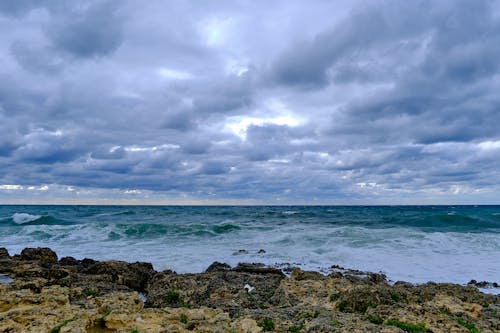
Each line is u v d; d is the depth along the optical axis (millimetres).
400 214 57594
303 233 27000
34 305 8438
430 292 10023
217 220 45844
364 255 18828
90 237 26516
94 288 11117
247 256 18922
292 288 11078
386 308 8117
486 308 8648
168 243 23797
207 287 11039
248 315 7832
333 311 8117
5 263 15125
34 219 40312
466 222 37000
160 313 8070
